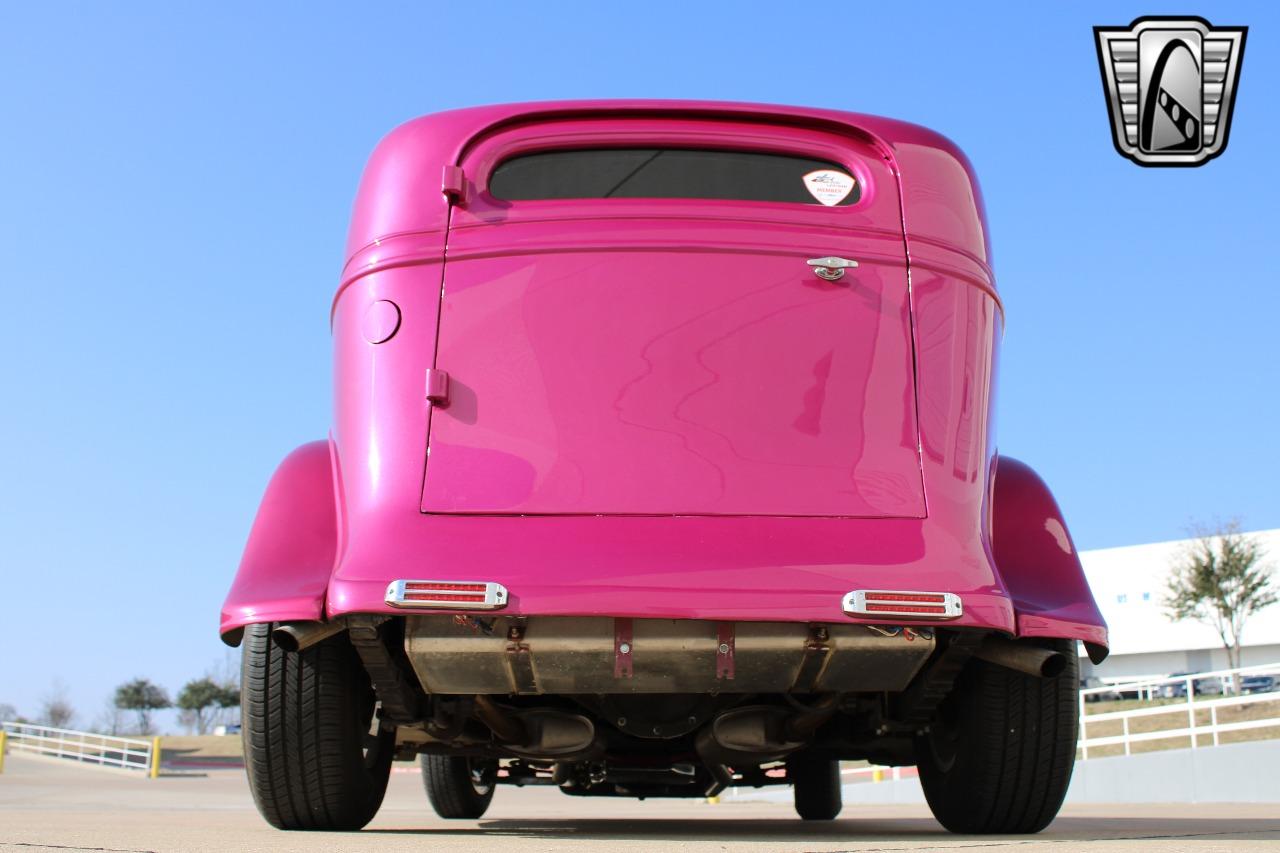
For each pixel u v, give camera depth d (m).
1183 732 13.26
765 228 3.22
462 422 3.04
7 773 27.44
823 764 5.56
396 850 2.34
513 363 3.09
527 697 3.56
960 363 3.25
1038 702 3.36
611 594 2.78
